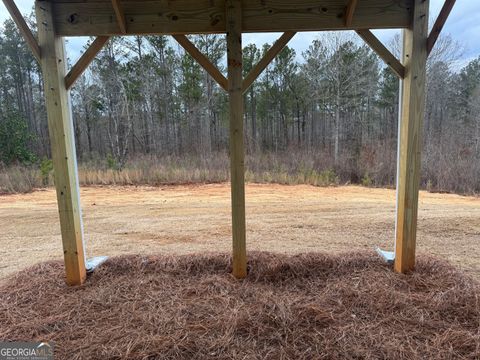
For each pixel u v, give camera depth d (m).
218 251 3.10
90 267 2.62
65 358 1.67
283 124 18.03
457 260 2.97
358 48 14.05
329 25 2.31
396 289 2.31
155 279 2.51
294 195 6.34
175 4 2.30
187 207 5.35
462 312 2.03
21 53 16.95
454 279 2.40
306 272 2.59
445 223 4.18
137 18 2.31
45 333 1.89
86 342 1.79
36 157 11.07
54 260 2.94
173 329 1.90
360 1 2.27
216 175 8.17
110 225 4.31
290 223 4.30
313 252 2.96
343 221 4.38
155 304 2.17
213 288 2.38
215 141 16.52
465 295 2.17
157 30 2.32
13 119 10.78
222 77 2.37
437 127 13.98
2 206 5.50
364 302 2.15
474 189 6.86
